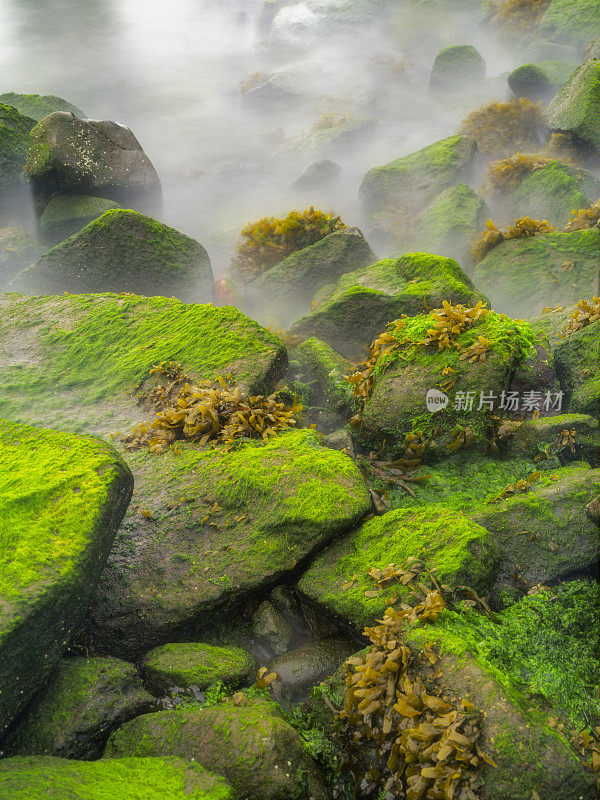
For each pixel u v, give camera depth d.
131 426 6.65
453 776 3.49
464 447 6.36
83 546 4.15
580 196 13.77
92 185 14.69
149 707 4.14
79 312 8.54
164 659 4.41
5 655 3.63
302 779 3.64
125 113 28.42
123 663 4.31
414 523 5.03
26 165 14.78
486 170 17.86
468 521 4.90
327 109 25.89
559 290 11.12
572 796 3.48
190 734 3.75
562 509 5.19
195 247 12.12
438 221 14.09
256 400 6.41
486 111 19.80
